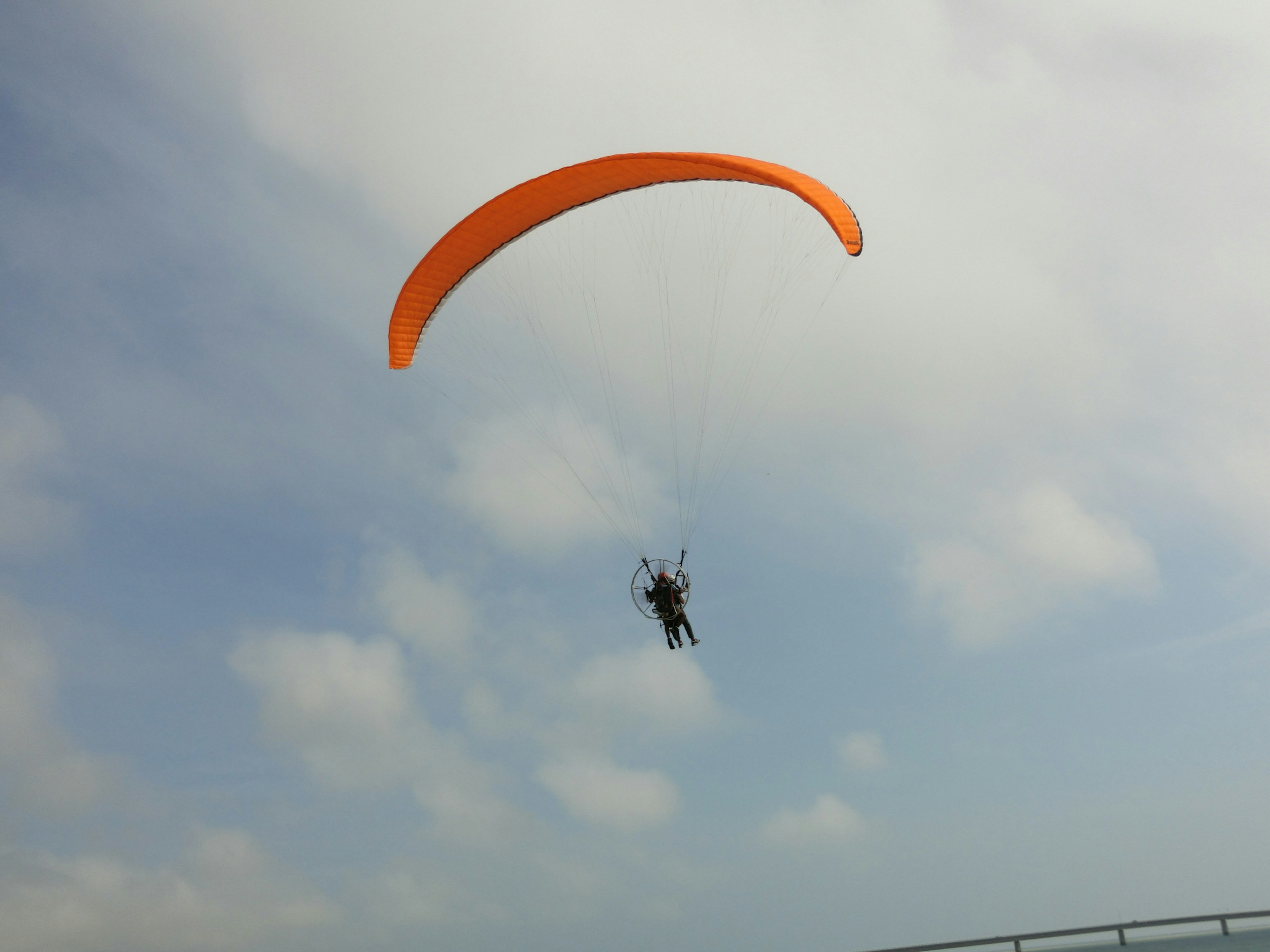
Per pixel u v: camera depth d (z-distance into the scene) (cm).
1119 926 3450
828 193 1722
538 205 1898
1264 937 3200
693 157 1730
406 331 2094
